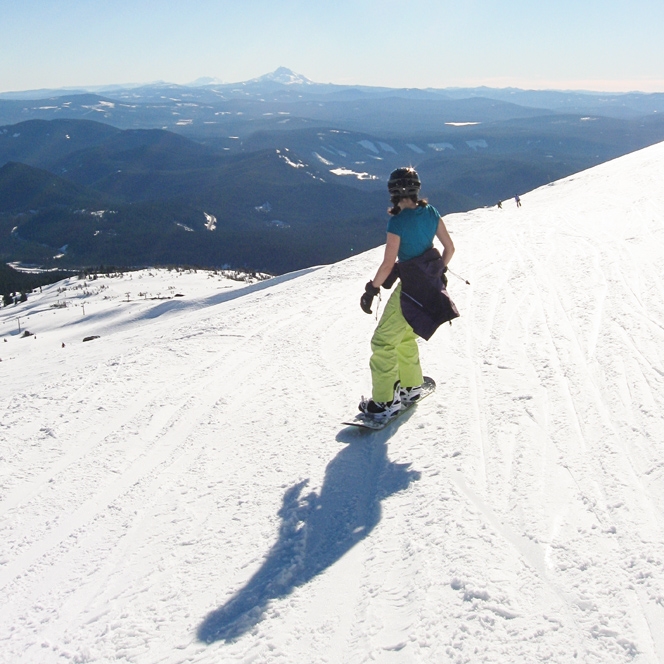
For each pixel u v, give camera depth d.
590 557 2.18
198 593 2.42
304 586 2.35
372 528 2.70
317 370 5.43
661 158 28.30
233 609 2.28
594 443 3.13
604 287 6.74
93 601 2.47
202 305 46.22
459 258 10.56
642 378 3.93
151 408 4.87
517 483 2.84
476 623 1.93
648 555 2.12
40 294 100.44
